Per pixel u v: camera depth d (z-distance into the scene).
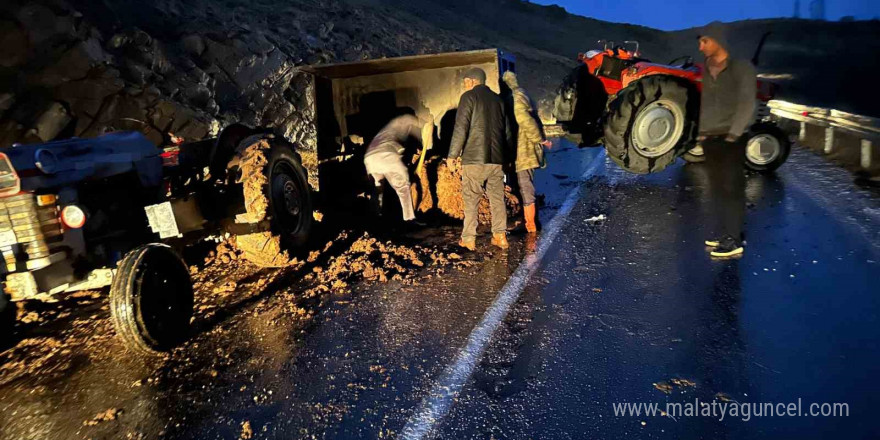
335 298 4.42
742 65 4.28
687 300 3.87
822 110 9.52
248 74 12.16
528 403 2.81
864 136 7.61
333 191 7.27
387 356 3.41
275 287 4.78
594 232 5.70
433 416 2.77
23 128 8.12
